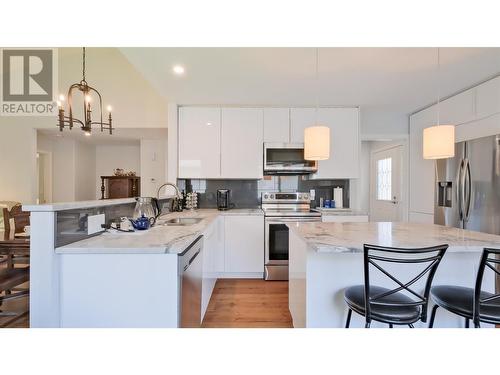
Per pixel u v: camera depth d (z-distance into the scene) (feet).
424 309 4.56
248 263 11.26
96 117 15.75
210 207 13.08
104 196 20.80
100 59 15.81
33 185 15.66
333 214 11.09
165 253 4.81
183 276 4.97
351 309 5.10
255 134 12.01
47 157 19.52
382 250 4.30
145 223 6.41
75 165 20.12
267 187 13.21
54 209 4.61
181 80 9.26
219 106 11.98
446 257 5.93
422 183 12.44
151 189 19.16
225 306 8.61
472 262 5.95
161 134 17.74
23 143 15.51
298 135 12.02
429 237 5.52
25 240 7.70
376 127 13.52
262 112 12.02
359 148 12.07
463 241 5.12
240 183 13.15
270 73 8.70
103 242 5.07
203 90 10.20
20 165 15.53
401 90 10.15
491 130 8.89
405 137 13.51
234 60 7.81
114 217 6.53
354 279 5.80
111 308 4.78
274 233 11.16
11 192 15.52
